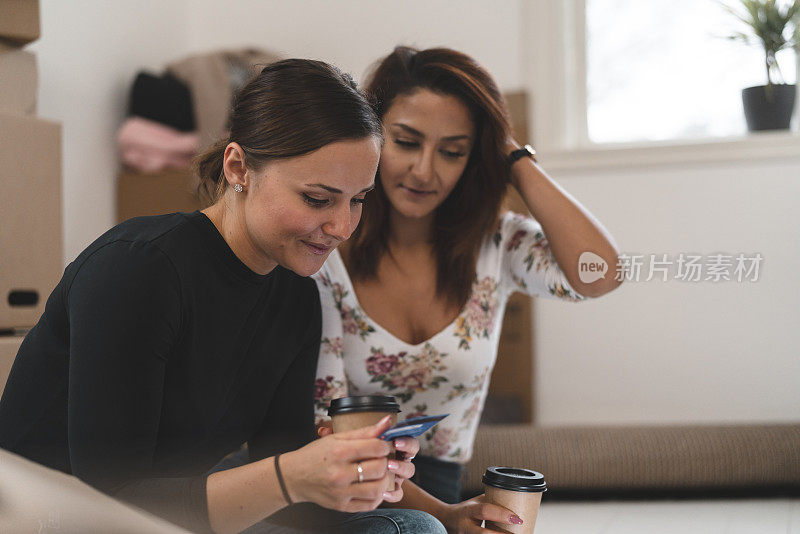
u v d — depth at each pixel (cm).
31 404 113
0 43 206
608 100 351
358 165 106
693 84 342
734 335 315
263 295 124
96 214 319
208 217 118
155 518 92
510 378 331
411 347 165
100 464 102
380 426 100
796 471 258
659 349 322
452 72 157
